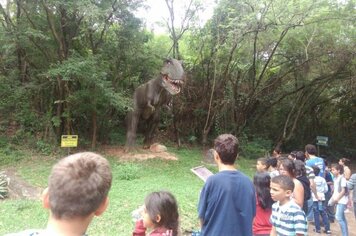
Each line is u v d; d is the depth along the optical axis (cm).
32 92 1435
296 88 1942
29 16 1341
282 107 2111
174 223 304
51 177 147
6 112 1470
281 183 390
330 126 2333
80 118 1516
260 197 446
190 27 1717
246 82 1894
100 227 672
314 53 1700
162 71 1339
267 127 2122
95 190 146
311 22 1478
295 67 1788
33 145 1372
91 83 1282
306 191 570
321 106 2236
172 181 1091
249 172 1412
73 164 149
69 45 1374
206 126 1808
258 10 1420
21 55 1421
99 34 1480
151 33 1758
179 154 1558
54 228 143
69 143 1170
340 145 2289
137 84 1677
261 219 446
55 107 1451
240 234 324
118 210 771
